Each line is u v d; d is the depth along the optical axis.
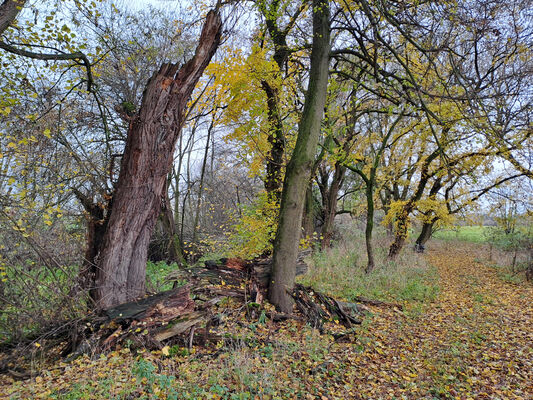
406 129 13.95
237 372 4.42
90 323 5.17
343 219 25.86
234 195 19.67
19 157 6.10
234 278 7.54
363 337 6.60
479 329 7.45
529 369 5.51
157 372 4.47
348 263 13.02
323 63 7.79
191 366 4.68
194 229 15.49
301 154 7.56
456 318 8.20
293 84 10.53
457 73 8.02
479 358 5.96
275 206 10.02
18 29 6.58
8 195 5.35
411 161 16.09
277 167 10.55
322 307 7.61
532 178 12.72
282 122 10.48
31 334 5.05
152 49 12.19
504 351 6.26
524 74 10.06
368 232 12.05
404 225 15.33
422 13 7.94
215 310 6.66
